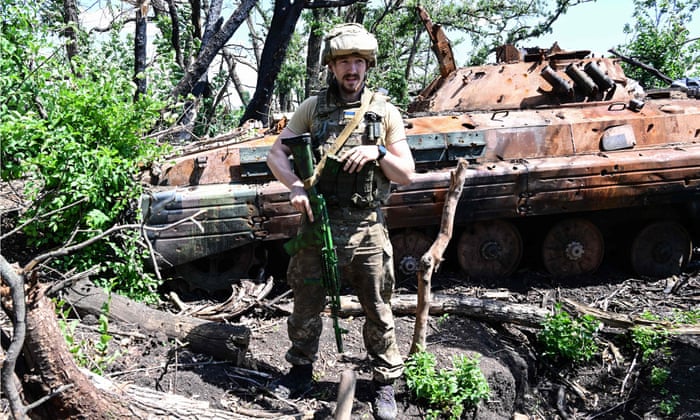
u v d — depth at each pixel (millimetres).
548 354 6258
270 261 7289
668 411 5547
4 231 6738
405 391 4910
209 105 15117
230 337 4867
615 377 6137
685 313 6867
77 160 5832
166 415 3629
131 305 5289
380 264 4320
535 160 7188
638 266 7836
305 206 4070
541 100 8148
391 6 22562
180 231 6176
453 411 4801
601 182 7078
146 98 6500
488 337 6141
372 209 4293
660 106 8031
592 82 7957
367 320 4531
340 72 4035
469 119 7395
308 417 4352
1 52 5965
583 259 7676
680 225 7789
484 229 7355
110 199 6051
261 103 13602
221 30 11680
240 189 6328
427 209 6762
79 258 5984
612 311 6949
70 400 3303
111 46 10445
